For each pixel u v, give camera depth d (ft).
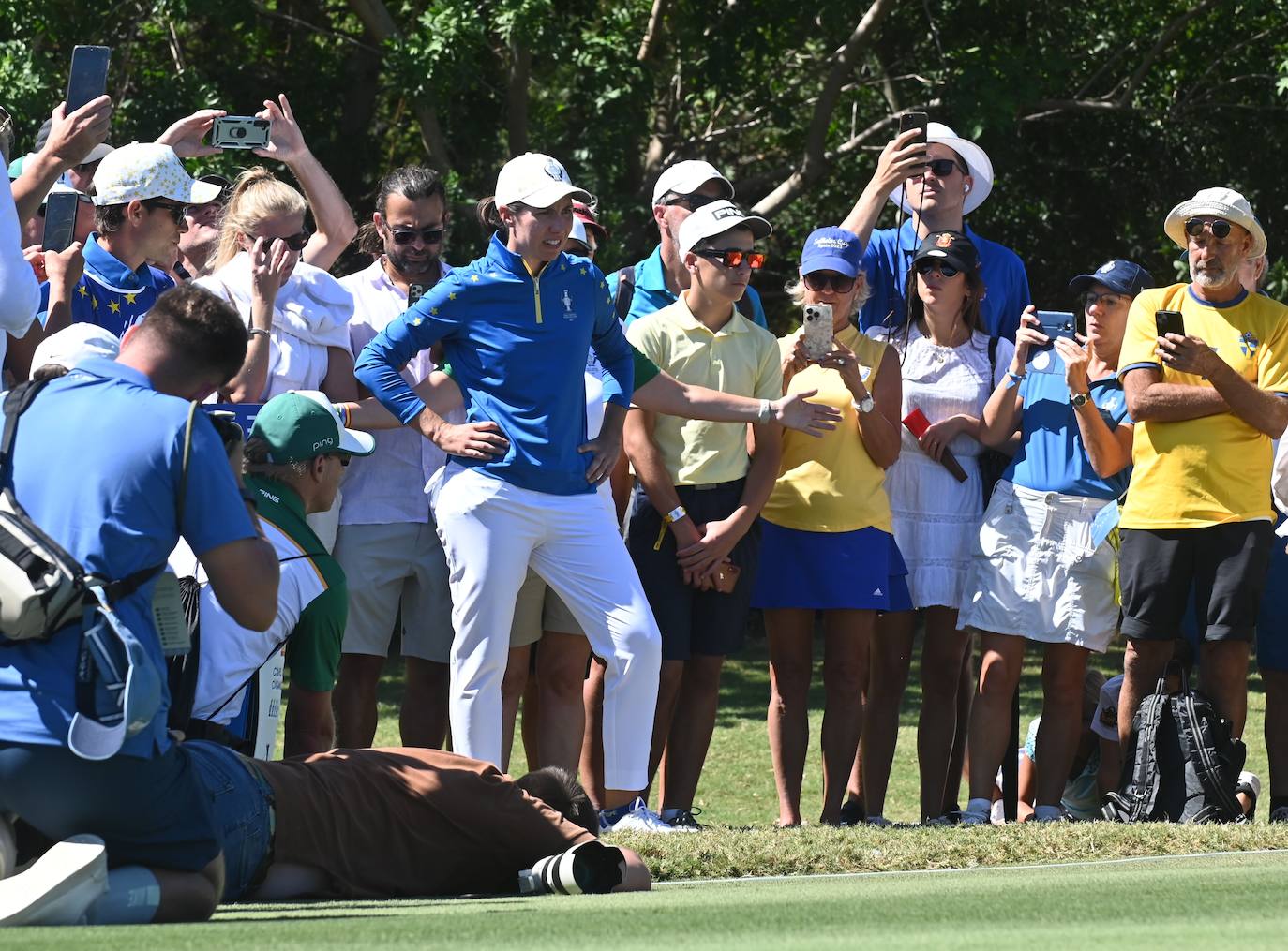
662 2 133.39
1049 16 141.59
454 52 119.85
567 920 22.13
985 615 49.42
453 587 42.34
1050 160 150.41
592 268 43.06
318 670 35.06
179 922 24.21
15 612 23.30
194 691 30.19
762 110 140.26
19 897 23.03
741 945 18.84
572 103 129.70
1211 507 47.21
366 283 48.14
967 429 50.96
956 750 54.03
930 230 54.60
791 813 49.24
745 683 106.63
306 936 20.38
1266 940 18.83
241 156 121.39
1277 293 130.41
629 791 42.68
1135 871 31.27
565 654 45.83
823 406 45.27
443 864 30.66
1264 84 146.20
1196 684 57.16
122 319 43.93
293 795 29.27
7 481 24.54
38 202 37.32
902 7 140.87
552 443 41.93
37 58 116.98
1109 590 49.98
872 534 48.60
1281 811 49.78
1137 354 48.57
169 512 24.77
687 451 46.98
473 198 129.18
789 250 158.30
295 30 140.36
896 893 26.55
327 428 35.27
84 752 23.45
